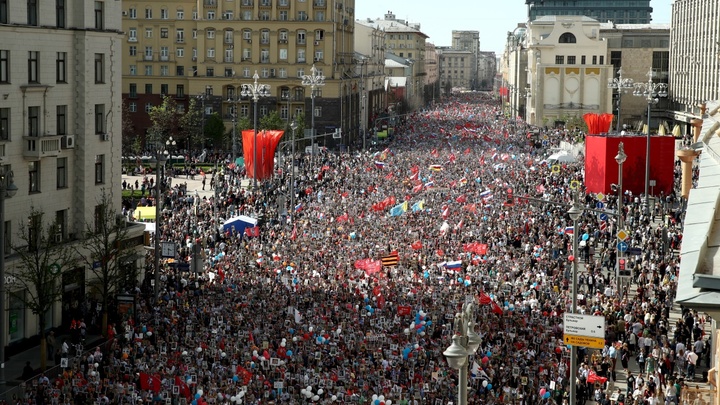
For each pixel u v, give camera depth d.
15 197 57.88
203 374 45.06
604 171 101.00
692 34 192.62
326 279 65.50
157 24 184.62
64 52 62.47
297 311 53.56
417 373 45.28
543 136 189.75
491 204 98.19
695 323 54.56
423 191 110.25
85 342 55.34
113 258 60.00
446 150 168.62
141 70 185.25
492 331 52.81
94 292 63.03
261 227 88.56
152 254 72.81
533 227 86.25
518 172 128.12
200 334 52.50
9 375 50.75
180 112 184.12
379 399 40.53
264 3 181.38
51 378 48.03
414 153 159.50
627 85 134.88
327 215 94.25
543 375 45.84
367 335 51.09
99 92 65.62
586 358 50.19
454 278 66.62
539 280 65.62
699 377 48.41
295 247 77.94
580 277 67.56
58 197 62.16
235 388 42.97
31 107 59.59
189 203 103.56
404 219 91.00
